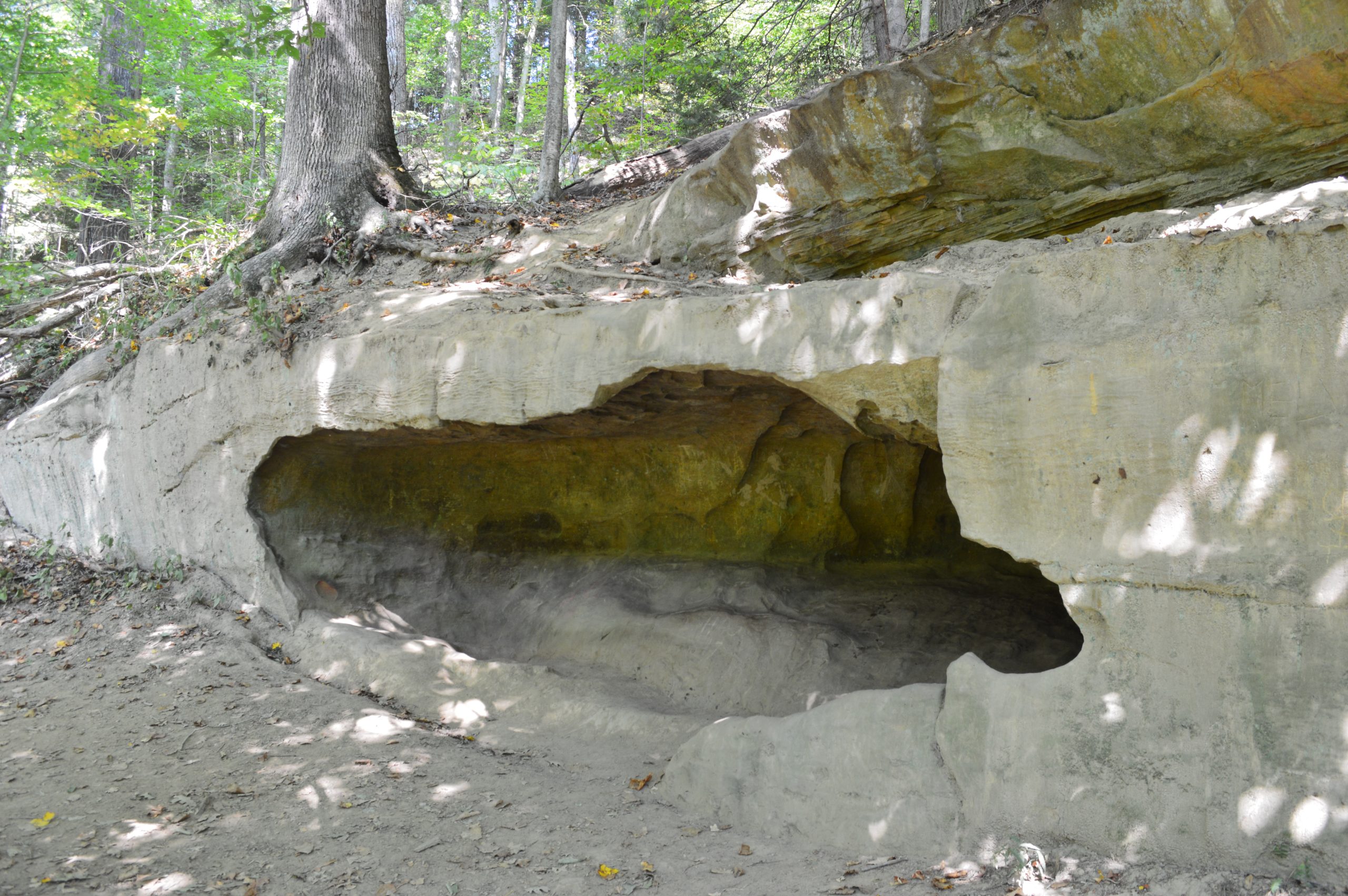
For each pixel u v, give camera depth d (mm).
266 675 7082
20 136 14086
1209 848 3578
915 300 4574
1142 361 3852
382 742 6035
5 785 5395
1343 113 5133
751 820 4875
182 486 8734
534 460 8156
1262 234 3617
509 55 28531
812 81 14531
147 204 16219
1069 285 4117
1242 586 3590
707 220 7934
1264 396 3568
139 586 8766
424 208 10492
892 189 6848
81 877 4379
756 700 6277
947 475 4418
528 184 16609
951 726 4352
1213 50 5418
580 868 4496
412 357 6730
